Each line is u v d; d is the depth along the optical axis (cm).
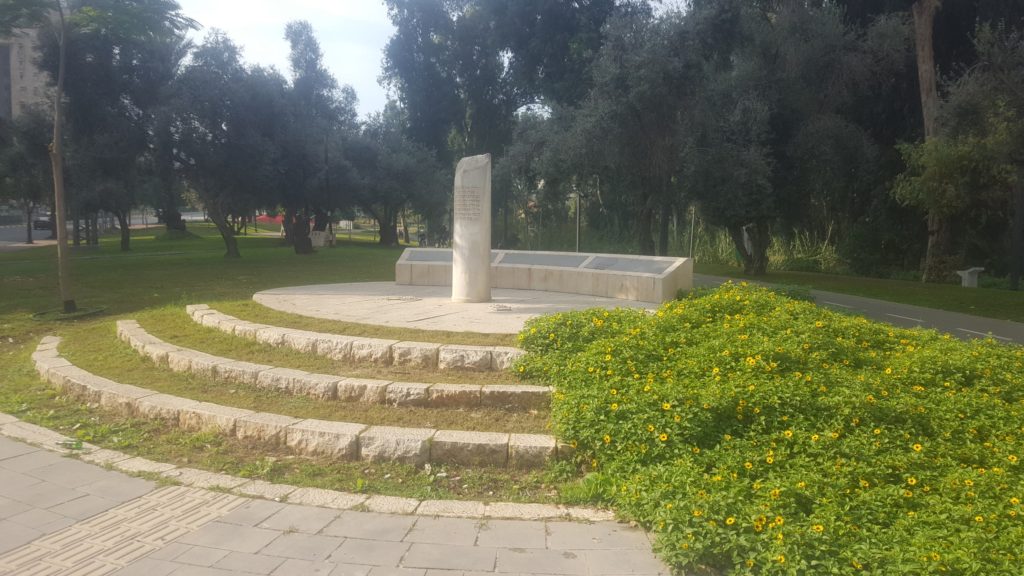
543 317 763
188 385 686
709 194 2298
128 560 388
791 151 2519
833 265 2859
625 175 2248
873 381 566
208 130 2245
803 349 634
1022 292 1912
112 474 509
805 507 404
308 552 397
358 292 1216
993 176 2025
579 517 445
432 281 1341
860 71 2494
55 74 2195
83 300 1338
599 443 496
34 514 445
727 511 386
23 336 1039
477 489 493
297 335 762
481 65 3756
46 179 2369
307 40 3216
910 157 2214
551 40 3047
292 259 2506
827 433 475
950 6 2442
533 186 2684
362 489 488
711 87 2225
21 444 569
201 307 997
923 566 335
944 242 2388
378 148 3600
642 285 1087
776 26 2567
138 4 1266
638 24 2130
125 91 2344
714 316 781
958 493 414
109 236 5372
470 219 1054
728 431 490
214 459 539
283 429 557
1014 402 575
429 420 584
